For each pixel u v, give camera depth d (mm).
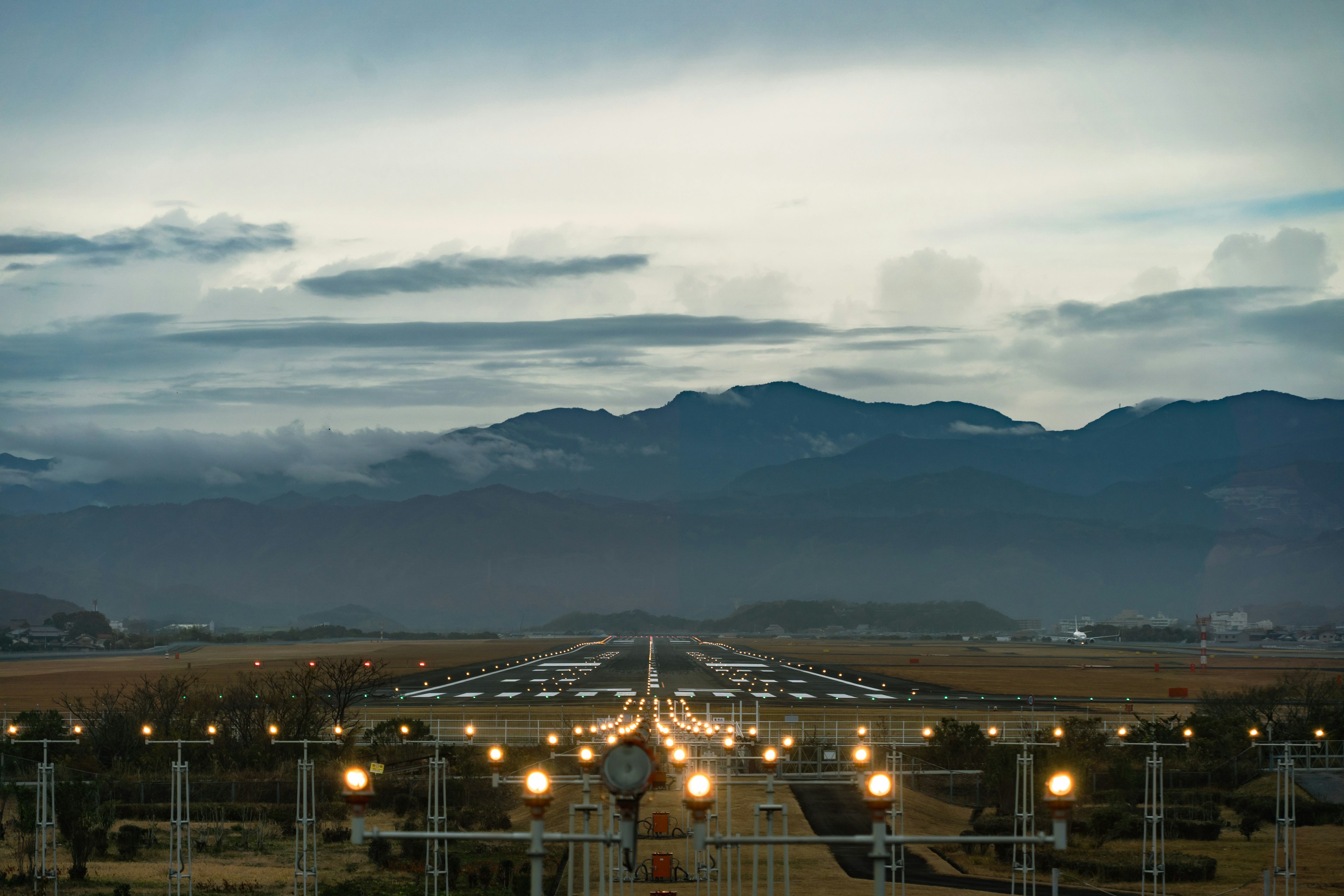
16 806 58688
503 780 66188
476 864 47719
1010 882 46281
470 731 63312
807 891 42281
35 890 42031
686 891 41219
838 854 49094
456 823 56688
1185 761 75438
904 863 42781
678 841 49438
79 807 50625
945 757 75438
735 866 46219
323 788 63875
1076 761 66688
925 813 60406
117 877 45531
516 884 44656
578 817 54844
